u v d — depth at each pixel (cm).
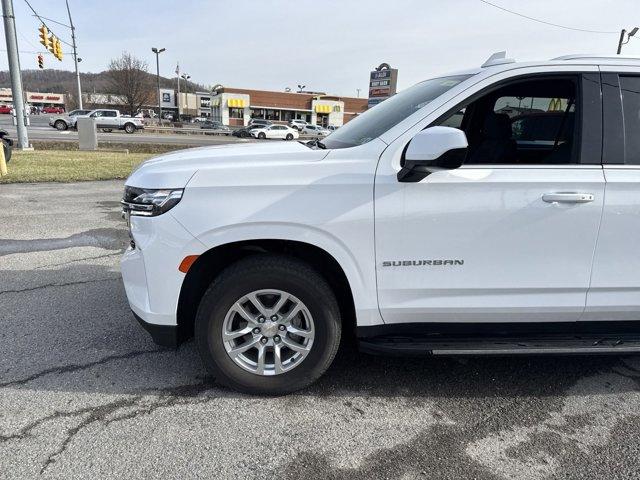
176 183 261
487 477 228
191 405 278
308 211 259
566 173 269
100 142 2253
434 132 238
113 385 297
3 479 218
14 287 454
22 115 1744
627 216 271
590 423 270
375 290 272
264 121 4984
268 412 273
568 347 282
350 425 264
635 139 276
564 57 285
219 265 287
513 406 285
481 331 291
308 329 279
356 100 7206
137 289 279
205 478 223
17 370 311
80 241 615
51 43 2494
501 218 265
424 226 264
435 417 273
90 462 230
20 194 936
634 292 285
